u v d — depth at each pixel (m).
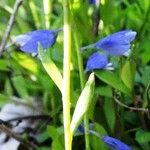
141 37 0.16
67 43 0.09
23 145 0.15
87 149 0.10
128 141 0.13
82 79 0.10
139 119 0.14
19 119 0.15
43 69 0.14
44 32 0.10
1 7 0.18
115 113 0.13
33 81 0.16
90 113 0.12
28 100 0.16
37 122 0.16
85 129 0.10
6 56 0.16
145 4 0.16
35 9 0.18
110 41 0.10
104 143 0.12
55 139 0.11
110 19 0.15
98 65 0.12
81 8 0.14
